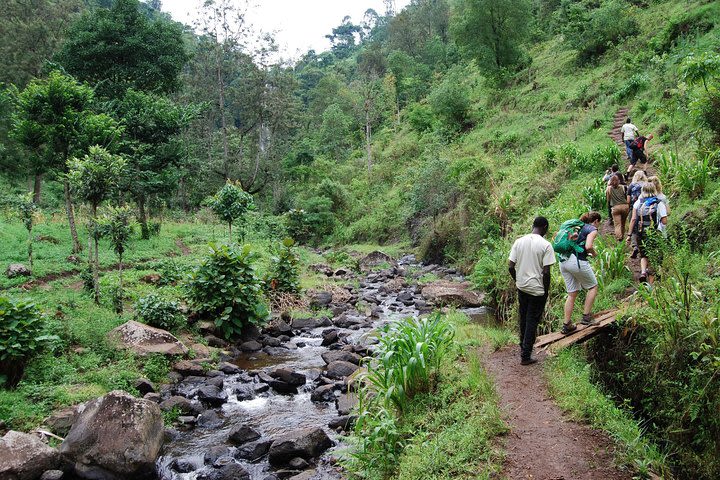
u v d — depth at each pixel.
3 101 27.20
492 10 36.50
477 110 36.47
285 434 6.19
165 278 14.23
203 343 10.21
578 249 6.29
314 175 44.34
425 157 31.45
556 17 42.19
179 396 7.50
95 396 6.97
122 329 9.10
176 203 38.78
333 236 33.78
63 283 13.58
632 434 4.55
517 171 19.53
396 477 4.55
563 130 24.00
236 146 45.34
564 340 6.19
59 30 35.62
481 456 4.36
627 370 5.61
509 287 11.23
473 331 8.32
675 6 29.03
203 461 5.98
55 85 17.31
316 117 63.69
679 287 5.53
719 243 7.59
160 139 23.81
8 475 5.11
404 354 5.86
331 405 7.62
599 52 31.77
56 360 7.67
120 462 5.52
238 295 11.09
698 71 10.83
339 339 11.08
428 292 14.73
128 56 26.75
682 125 14.45
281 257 14.42
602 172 15.52
